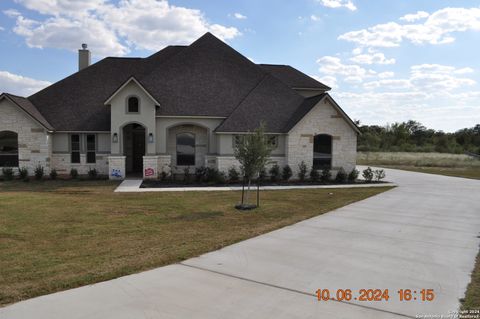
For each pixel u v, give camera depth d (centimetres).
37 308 505
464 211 1343
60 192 1706
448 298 566
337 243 869
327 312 512
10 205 1327
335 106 2380
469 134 8112
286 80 3067
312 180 2341
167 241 867
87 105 2514
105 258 731
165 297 548
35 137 2253
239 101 2553
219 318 487
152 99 2266
